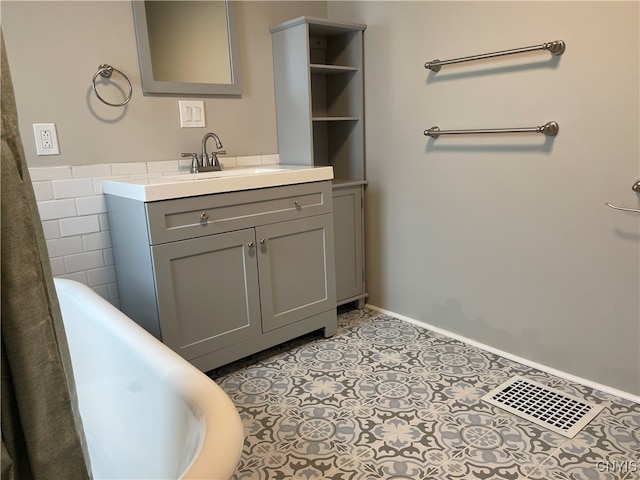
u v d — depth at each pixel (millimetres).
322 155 2918
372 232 2771
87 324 1508
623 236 1767
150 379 1123
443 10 2180
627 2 1627
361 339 2467
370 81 2604
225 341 2088
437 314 2514
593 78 1745
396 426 1741
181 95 2328
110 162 2152
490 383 2002
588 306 1907
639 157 1681
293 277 2297
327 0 2783
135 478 1226
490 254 2205
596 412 1771
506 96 2014
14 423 711
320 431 1731
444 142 2291
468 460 1553
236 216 2031
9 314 667
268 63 2621
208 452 762
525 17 1898
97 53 2062
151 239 1804
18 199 674
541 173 1954
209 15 2363
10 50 1862
